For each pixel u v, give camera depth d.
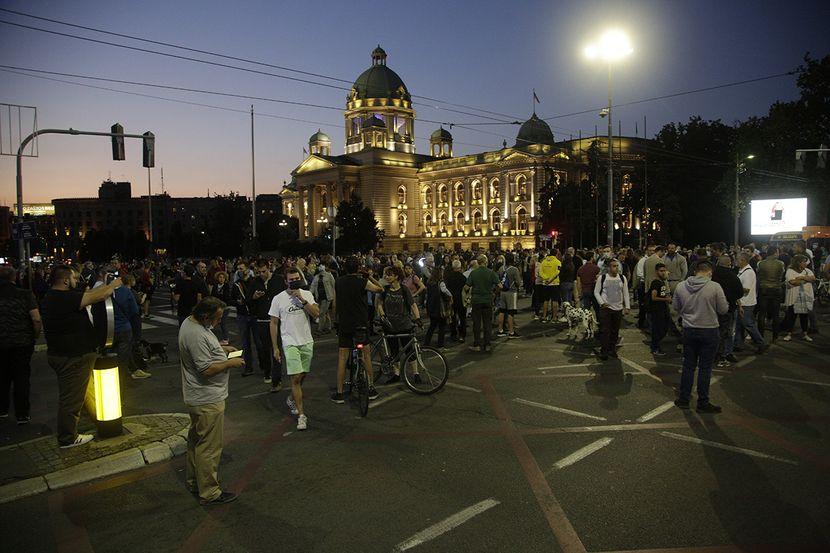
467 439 6.63
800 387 8.56
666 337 13.46
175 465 6.24
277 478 5.70
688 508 4.78
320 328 15.79
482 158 86.06
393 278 9.27
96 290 6.81
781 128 44.38
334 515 4.86
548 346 12.54
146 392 9.41
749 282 11.13
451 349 12.55
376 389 9.18
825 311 17.42
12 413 8.38
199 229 129.75
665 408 7.66
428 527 4.59
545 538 4.36
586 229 59.00
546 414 7.53
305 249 79.38
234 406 8.40
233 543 4.45
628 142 74.81
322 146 116.06
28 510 5.18
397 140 102.69
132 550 4.41
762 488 5.13
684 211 65.06
